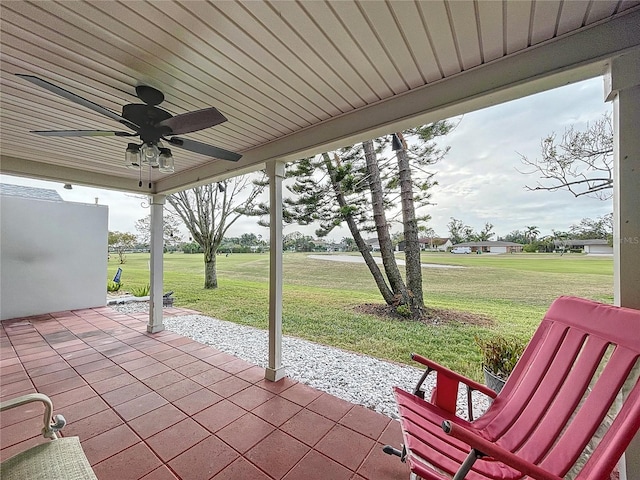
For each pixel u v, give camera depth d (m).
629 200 1.39
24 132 2.75
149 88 2.01
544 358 1.54
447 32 1.51
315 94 2.12
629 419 1.00
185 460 1.80
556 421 1.33
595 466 0.99
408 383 2.92
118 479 1.65
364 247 5.81
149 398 2.54
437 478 1.11
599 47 1.45
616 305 1.44
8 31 1.47
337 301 6.38
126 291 8.23
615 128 1.45
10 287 5.33
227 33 1.51
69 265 5.99
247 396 2.58
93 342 4.01
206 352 3.65
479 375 3.22
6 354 3.57
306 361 3.50
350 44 1.60
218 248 9.45
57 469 1.11
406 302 5.36
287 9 1.36
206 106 2.29
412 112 2.08
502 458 0.98
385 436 2.04
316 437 2.03
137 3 1.31
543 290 3.67
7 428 2.12
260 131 2.76
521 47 1.63
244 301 7.19
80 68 1.80
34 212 5.59
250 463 1.79
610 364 1.25
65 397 2.55
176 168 3.95
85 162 3.65
